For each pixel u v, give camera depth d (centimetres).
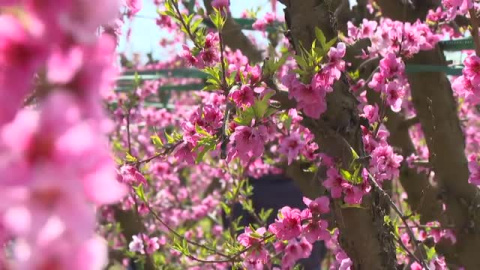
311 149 241
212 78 213
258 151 181
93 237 42
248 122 179
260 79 196
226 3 210
